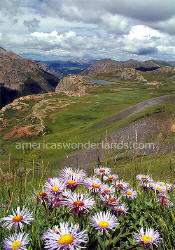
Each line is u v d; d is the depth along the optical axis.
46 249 1.94
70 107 93.69
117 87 189.75
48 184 2.06
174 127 19.91
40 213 2.61
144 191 3.32
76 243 1.42
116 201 2.40
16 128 70.56
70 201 1.91
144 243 1.94
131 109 68.12
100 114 81.88
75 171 2.25
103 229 1.79
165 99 72.19
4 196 2.88
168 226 2.53
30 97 110.56
